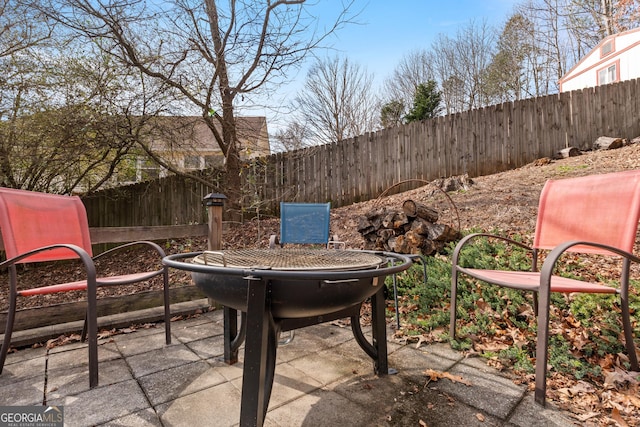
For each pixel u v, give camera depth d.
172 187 6.64
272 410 1.35
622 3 12.24
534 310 2.05
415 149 6.60
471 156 6.61
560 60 17.16
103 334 2.22
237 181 5.80
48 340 2.11
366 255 1.52
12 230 1.75
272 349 1.21
